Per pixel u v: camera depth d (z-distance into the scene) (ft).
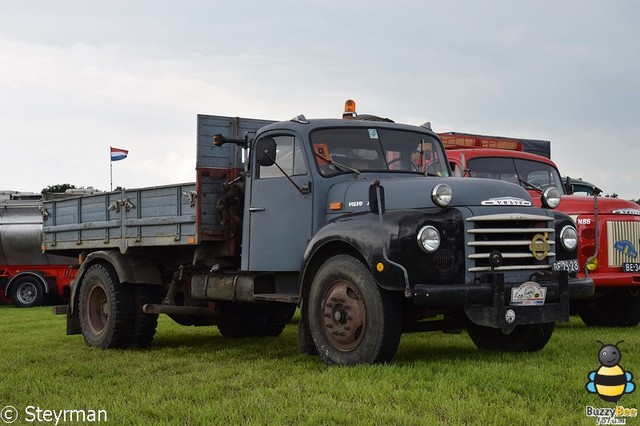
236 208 26.81
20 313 49.65
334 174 23.59
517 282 20.70
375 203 20.44
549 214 21.85
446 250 20.17
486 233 20.65
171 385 19.76
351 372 19.61
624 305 33.12
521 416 15.16
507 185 21.99
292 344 29.27
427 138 25.90
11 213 61.57
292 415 15.79
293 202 23.99
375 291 20.34
